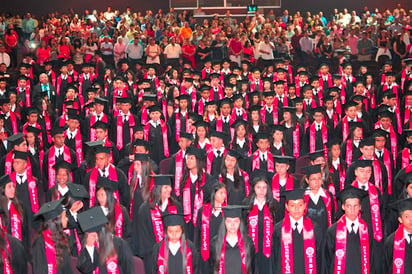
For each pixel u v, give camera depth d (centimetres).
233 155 779
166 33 2239
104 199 673
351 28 2244
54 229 586
